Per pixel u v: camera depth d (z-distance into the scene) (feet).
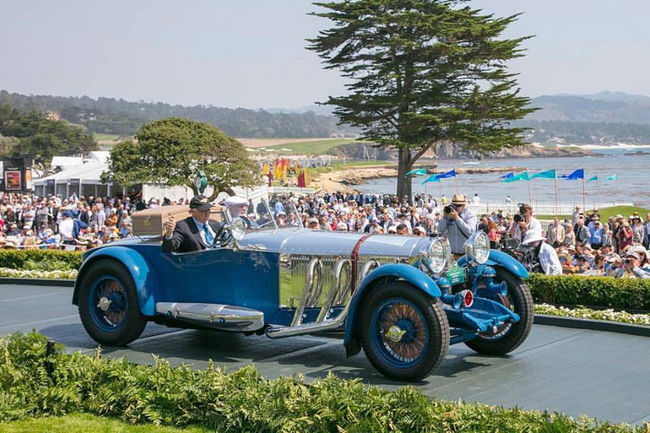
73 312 41.06
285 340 32.50
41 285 53.21
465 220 34.73
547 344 31.68
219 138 173.06
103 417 22.26
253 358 29.09
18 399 22.44
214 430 20.90
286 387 20.93
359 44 180.24
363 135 183.52
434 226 80.23
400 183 178.40
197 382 21.98
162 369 23.02
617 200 222.48
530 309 28.60
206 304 29.53
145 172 161.89
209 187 173.58
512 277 28.94
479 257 27.66
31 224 100.48
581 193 262.88
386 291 25.20
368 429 18.74
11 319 39.22
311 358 29.01
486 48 171.63
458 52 167.02
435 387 24.68
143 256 31.12
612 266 47.57
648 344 31.58
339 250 27.45
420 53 171.63
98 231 83.97
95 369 23.50
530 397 23.49
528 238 47.78
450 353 29.96
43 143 558.15
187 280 30.25
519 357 29.14
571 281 40.57
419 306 24.50
